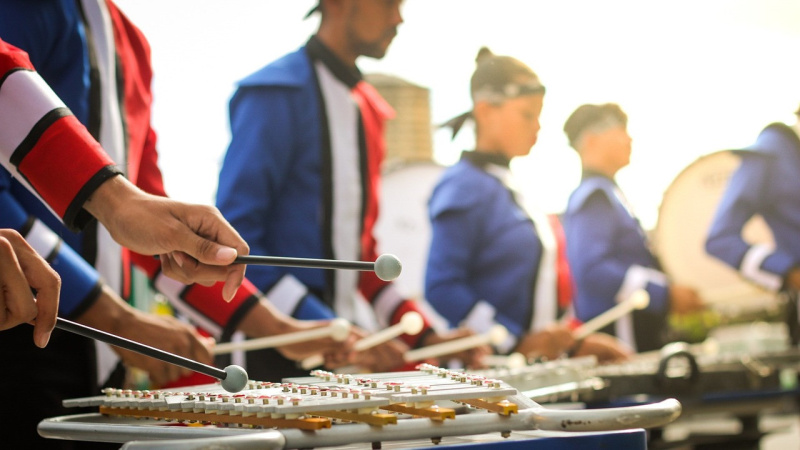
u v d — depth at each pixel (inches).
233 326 74.3
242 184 97.4
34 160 45.4
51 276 38.2
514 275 144.0
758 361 137.4
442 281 139.9
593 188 175.3
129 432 37.8
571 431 38.2
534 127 148.4
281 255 101.0
